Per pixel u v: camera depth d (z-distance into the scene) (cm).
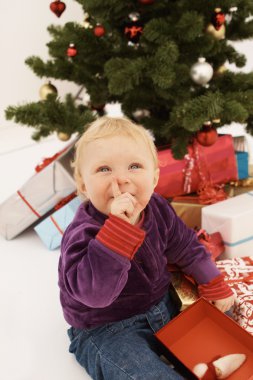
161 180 150
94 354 100
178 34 140
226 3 141
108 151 92
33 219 163
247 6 148
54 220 158
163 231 108
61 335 122
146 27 137
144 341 100
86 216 98
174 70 141
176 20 146
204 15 147
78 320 102
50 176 155
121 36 156
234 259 129
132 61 137
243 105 144
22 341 120
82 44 149
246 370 96
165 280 109
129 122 99
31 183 158
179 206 151
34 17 269
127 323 102
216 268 114
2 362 114
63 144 257
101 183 91
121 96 167
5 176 221
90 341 102
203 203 151
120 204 84
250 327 110
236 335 103
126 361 94
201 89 160
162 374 92
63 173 154
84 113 157
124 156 92
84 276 85
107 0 136
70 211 155
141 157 93
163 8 148
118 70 135
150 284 102
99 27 140
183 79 144
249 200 144
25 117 150
